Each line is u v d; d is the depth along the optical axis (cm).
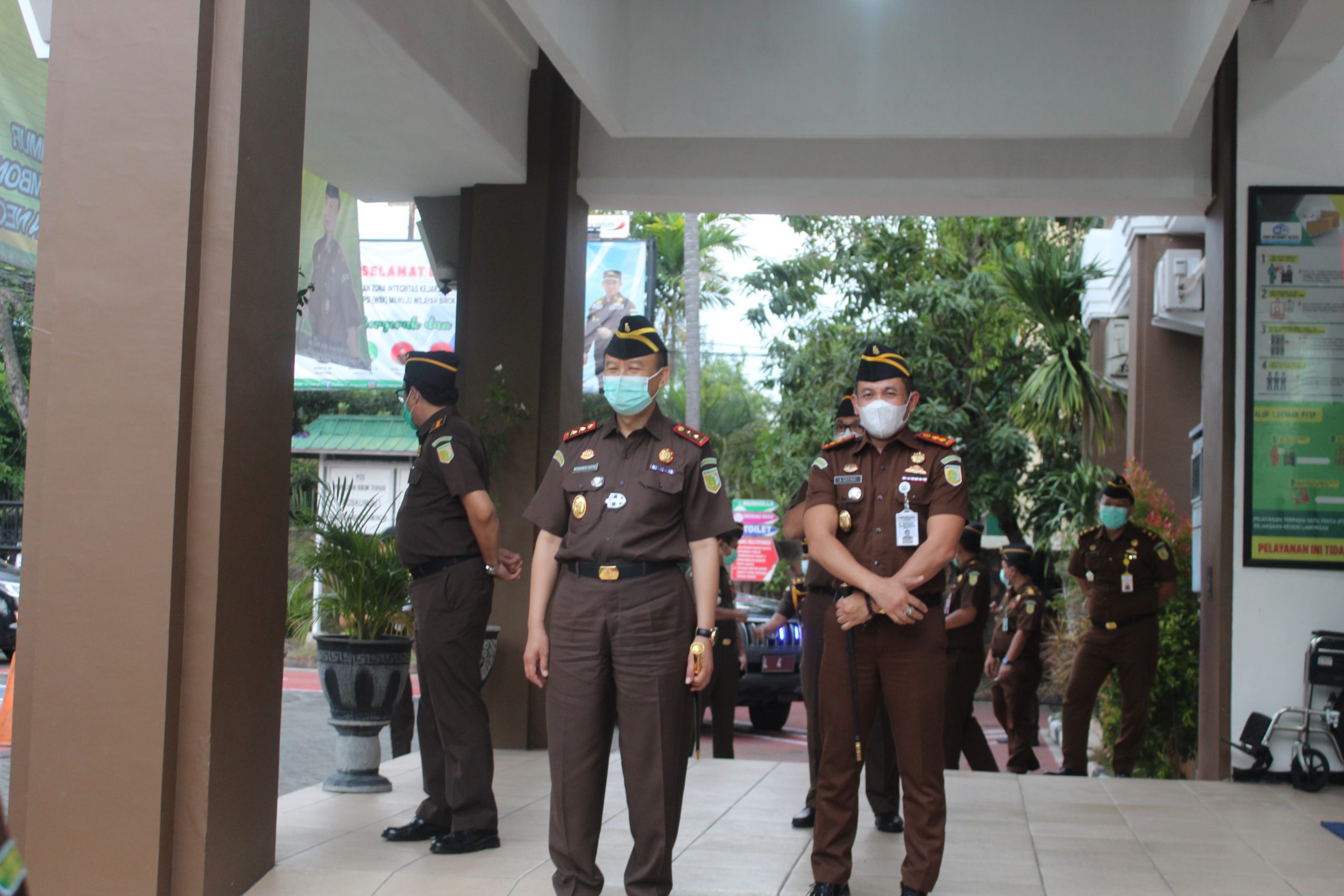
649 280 1412
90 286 353
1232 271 644
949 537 363
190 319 353
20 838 345
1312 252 640
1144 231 1153
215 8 363
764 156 712
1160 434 1150
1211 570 650
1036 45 654
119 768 342
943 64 659
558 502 362
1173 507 998
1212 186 671
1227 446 637
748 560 1625
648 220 2019
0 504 1473
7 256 842
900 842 464
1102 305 1379
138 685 343
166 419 347
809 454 1446
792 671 1108
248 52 363
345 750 540
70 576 347
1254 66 652
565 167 702
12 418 1441
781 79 668
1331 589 624
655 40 675
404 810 498
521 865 404
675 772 344
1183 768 838
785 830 475
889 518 375
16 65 849
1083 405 1293
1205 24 538
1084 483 1297
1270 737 608
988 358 1427
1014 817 512
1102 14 649
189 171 352
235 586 361
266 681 381
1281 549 627
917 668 365
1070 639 1052
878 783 486
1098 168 686
